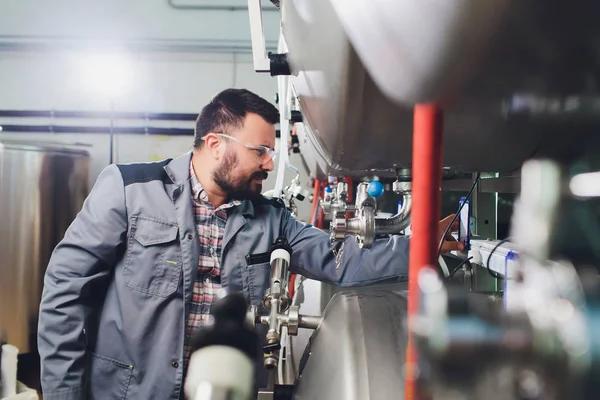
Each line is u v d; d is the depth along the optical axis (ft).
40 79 9.41
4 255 5.90
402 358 1.56
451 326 0.75
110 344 3.28
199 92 9.61
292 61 1.53
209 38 9.53
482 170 1.98
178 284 3.30
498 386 0.72
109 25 9.42
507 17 0.75
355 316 1.95
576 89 0.93
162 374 3.22
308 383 1.78
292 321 2.18
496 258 2.12
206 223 3.61
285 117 3.04
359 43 0.93
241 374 1.49
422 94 0.91
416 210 0.92
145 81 9.54
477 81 0.89
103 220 3.18
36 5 9.29
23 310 6.09
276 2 1.70
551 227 0.88
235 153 3.41
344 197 3.49
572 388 0.68
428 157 0.92
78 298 3.12
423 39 0.79
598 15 0.74
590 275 0.83
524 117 1.10
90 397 3.29
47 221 6.31
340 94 1.18
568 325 0.67
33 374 6.25
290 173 9.18
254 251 3.59
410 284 0.92
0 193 5.83
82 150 6.82
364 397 1.42
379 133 1.38
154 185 3.41
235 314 1.97
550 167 0.93
